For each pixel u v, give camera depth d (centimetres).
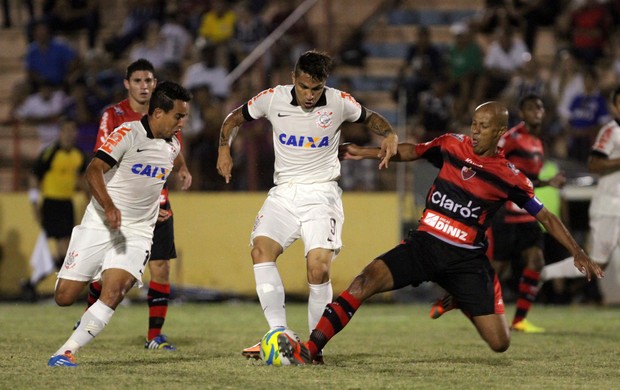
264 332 3384
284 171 2391
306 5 6266
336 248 2372
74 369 2169
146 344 2756
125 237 2286
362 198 5144
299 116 2334
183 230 5238
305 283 5169
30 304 4912
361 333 3419
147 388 1881
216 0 6256
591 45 5928
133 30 6494
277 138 2375
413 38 6638
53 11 6800
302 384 1944
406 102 5691
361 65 6306
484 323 2242
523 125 3534
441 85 5612
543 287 5088
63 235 4947
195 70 5797
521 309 3550
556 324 3881
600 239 3522
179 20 6425
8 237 5303
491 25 6244
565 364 2444
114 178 2261
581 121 5434
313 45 6253
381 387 1927
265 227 2342
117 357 2473
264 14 6738
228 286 5188
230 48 6034
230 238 5194
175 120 2238
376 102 6178
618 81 5634
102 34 7031
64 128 4906
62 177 4919
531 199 2222
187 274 5225
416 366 2336
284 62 6016
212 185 5253
